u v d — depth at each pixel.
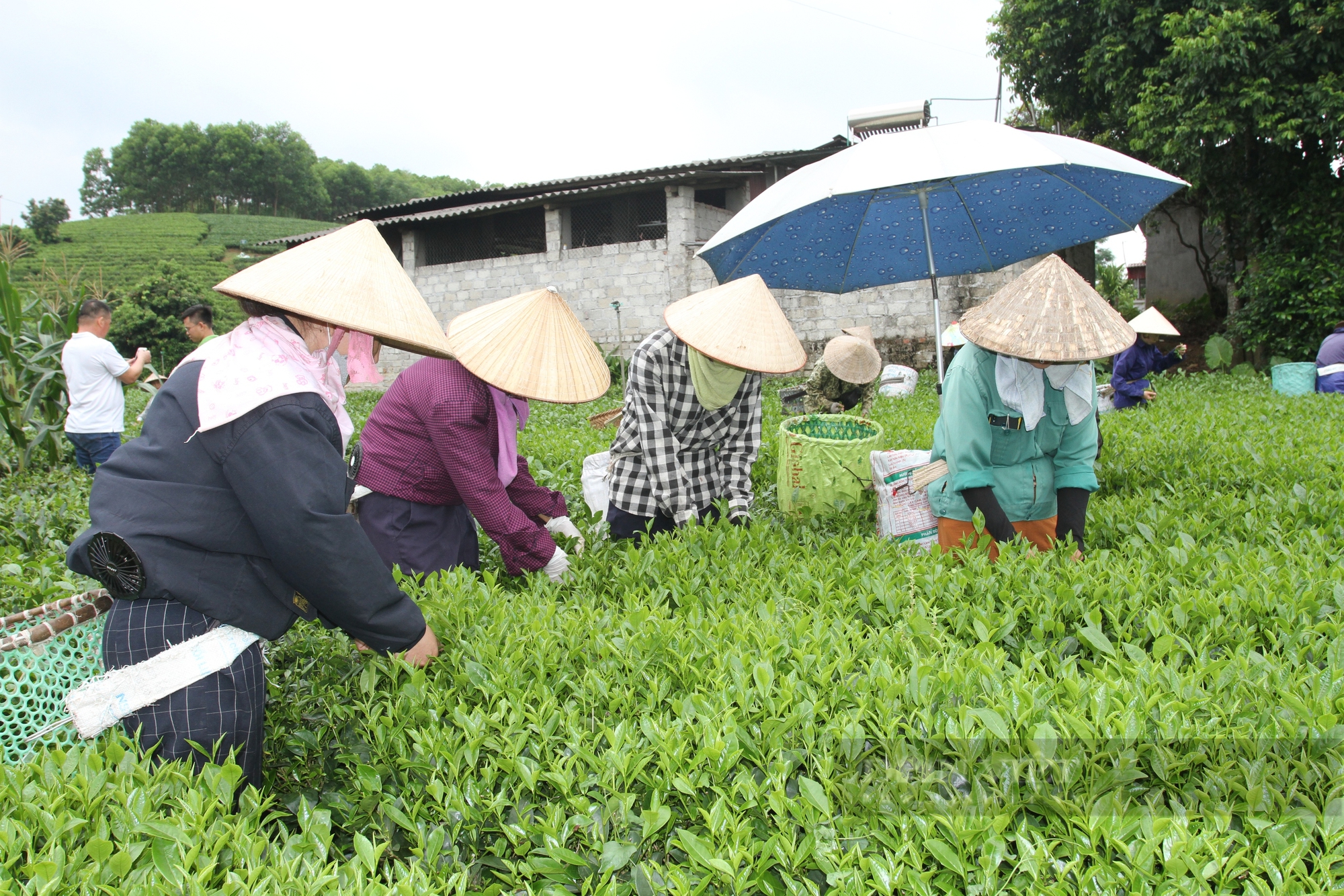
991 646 2.32
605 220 22.56
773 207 4.67
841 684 2.15
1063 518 3.80
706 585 3.31
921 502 4.29
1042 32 16.41
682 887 1.56
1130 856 1.56
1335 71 14.40
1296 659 2.27
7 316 8.67
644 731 2.00
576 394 3.37
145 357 8.59
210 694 2.16
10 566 3.85
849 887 1.55
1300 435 6.27
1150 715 1.92
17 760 2.15
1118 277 24.81
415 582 3.15
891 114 15.54
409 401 3.52
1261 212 16.00
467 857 1.93
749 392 4.37
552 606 2.83
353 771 2.23
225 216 85.19
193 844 1.64
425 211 24.12
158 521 2.11
